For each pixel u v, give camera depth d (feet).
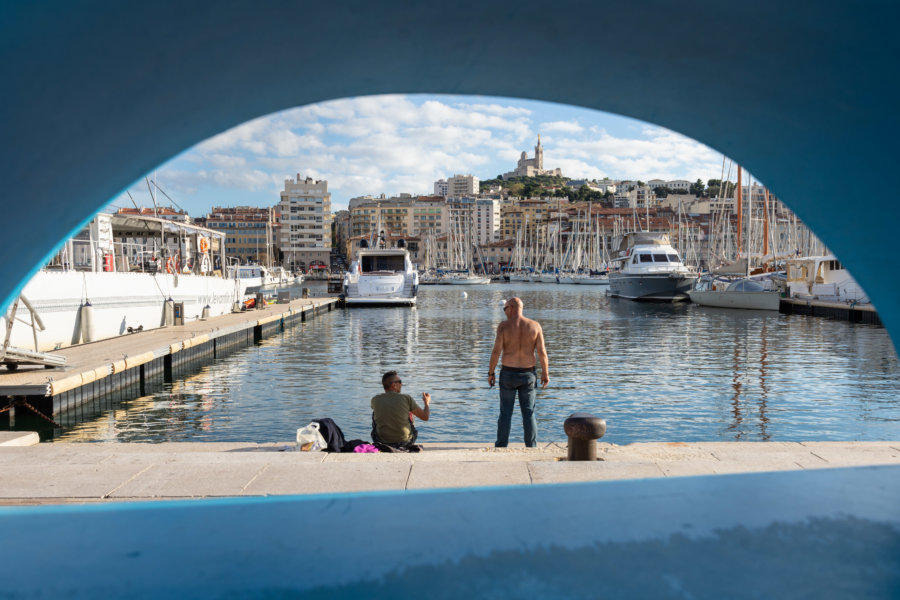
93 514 10.27
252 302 127.85
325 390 53.88
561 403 47.29
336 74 10.20
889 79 8.31
